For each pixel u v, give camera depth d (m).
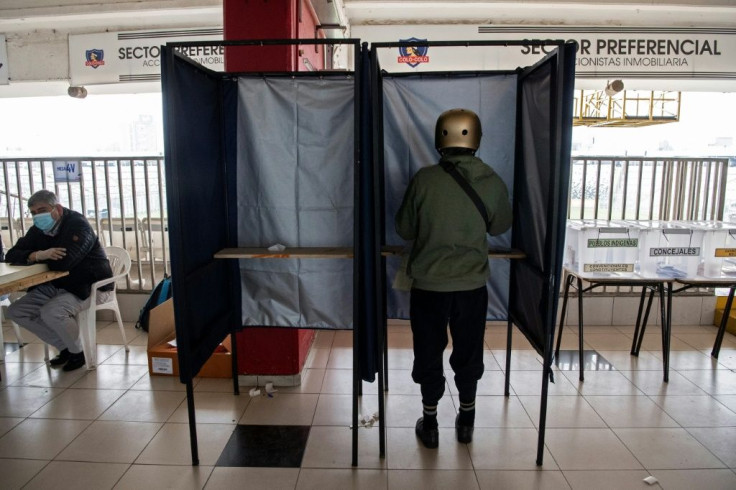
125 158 3.98
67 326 2.97
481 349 2.16
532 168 2.19
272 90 2.38
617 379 2.94
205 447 2.22
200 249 2.17
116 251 3.71
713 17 4.43
